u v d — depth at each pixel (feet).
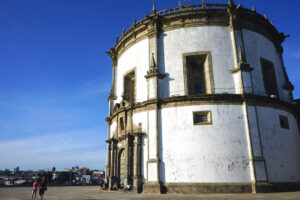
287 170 77.20
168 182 73.05
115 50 112.68
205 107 76.33
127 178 80.79
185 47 85.05
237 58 81.56
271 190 69.00
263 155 73.31
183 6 88.84
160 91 82.79
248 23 89.30
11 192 83.87
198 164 71.92
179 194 68.28
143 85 88.89
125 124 89.51
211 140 73.36
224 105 76.18
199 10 86.33
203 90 83.46
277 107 82.43
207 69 82.02
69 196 64.03
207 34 85.15
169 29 88.58
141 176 78.28
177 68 83.71
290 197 53.42
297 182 78.89
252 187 68.80
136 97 90.17
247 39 86.69
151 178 74.74
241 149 72.49
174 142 75.77
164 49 87.20
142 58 91.97
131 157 83.35
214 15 86.84
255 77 83.46
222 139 73.26
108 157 99.50
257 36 90.22
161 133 77.97
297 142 87.40
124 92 98.58
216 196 59.00
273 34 99.04
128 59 99.35
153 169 75.00
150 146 77.87
